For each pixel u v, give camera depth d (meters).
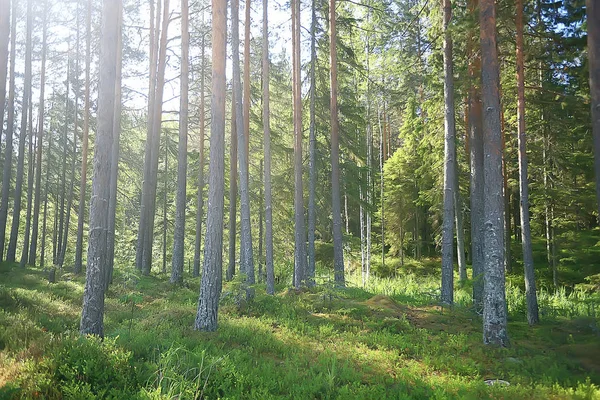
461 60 15.17
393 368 7.86
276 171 24.58
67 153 31.05
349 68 20.73
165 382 5.39
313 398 5.95
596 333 10.43
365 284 24.33
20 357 5.92
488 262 10.08
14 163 35.00
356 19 19.19
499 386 6.65
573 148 20.09
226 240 31.67
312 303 14.70
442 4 15.84
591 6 6.22
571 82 13.75
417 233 36.25
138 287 16.98
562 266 21.48
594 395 6.08
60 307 10.97
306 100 21.16
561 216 21.98
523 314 14.94
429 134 17.62
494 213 10.05
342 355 8.35
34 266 25.53
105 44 8.29
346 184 21.84
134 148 32.50
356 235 40.34
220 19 10.66
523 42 14.04
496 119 10.20
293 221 24.98
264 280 26.48
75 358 5.71
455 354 9.11
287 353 8.38
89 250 7.88
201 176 24.12
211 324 9.80
